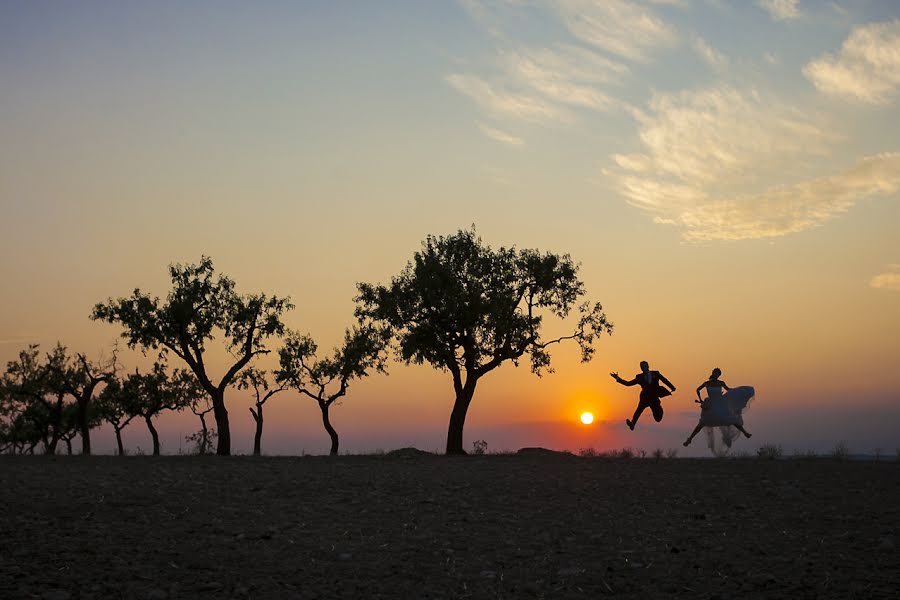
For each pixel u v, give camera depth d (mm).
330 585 9547
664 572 10086
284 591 9227
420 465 25281
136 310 45250
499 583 9680
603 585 9578
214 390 45188
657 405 22875
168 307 45344
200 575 9812
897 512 14062
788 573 9844
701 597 8992
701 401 23328
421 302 42812
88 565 9992
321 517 13922
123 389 64562
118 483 17672
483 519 13898
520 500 16188
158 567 10094
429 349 42188
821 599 8727
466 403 41781
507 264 44500
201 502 15086
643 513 14508
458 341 42688
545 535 12352
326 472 21875
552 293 44344
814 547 11250
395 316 43156
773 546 11406
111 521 12820
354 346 54125
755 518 13750
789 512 14266
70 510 13633
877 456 25953
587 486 18469
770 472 21438
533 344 43531
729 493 16922
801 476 20188
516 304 43688
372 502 15711
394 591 9344
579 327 43938
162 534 11977
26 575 9375
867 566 10070
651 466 24219
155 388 64438
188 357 45344
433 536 12359
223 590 9219
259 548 11289
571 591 9359
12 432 68062
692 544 11680
